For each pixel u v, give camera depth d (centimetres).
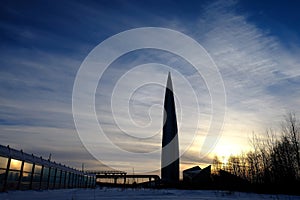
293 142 3425
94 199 1766
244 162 4372
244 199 2044
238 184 4028
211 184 4631
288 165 3338
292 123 3522
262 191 3316
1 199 1736
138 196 2180
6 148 2630
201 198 2027
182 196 2273
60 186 4116
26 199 1748
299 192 3009
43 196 2077
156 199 1847
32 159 3167
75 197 1944
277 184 3281
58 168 4022
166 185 6272
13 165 2678
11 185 2622
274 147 3691
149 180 7769
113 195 2305
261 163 3847
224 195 2544
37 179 3266
